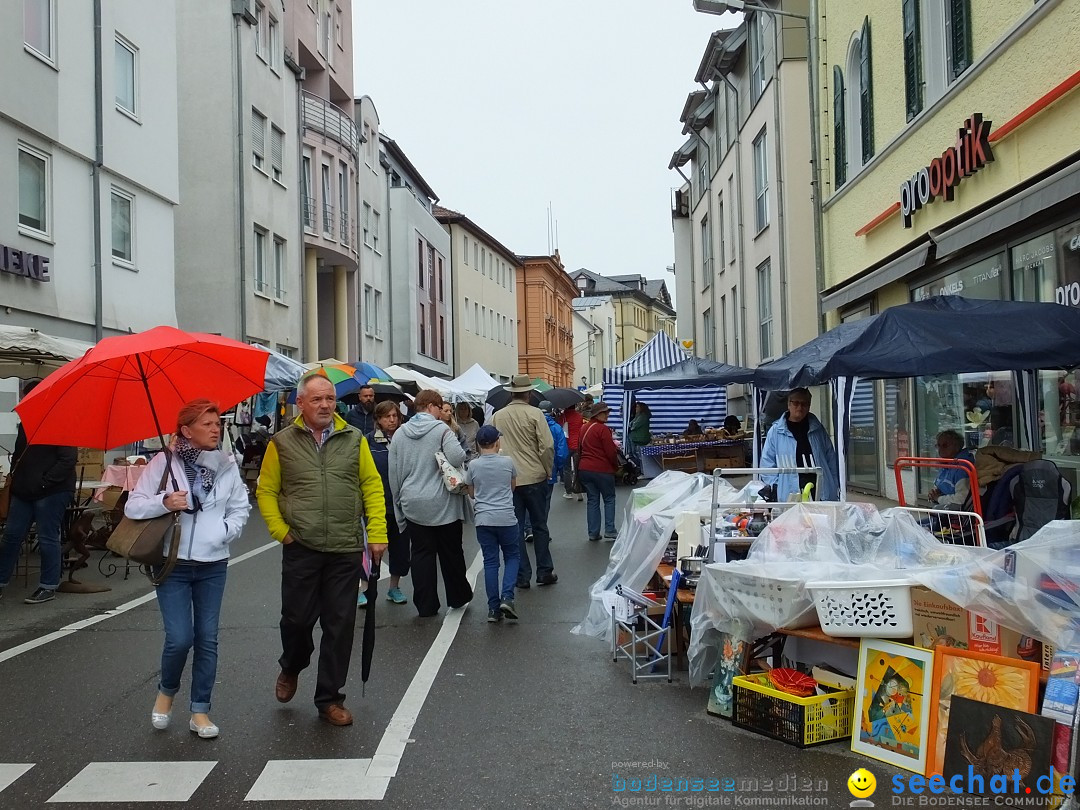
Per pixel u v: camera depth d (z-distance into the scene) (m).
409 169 46.94
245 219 25.50
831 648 5.48
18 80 15.41
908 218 12.98
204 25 25.19
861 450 17.08
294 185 29.38
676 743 5.09
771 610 5.29
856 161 16.02
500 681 6.31
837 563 5.38
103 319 18.00
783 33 21.20
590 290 115.12
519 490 9.82
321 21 34.38
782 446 9.19
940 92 12.35
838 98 16.38
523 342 76.88
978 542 6.28
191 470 5.30
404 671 6.59
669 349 22.81
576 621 8.12
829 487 9.00
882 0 14.12
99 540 10.92
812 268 21.16
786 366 8.56
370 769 4.76
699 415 28.22
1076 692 4.14
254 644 7.44
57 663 6.91
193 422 5.27
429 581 8.35
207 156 25.20
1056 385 9.99
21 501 9.33
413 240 44.00
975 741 4.40
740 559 6.45
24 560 11.80
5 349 10.45
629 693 6.02
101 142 17.81
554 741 5.14
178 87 25.28
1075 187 8.55
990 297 11.34
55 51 16.61
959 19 11.53
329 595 5.56
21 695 6.11
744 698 5.29
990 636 4.64
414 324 43.84
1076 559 4.43
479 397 25.98
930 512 6.47
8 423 15.82
